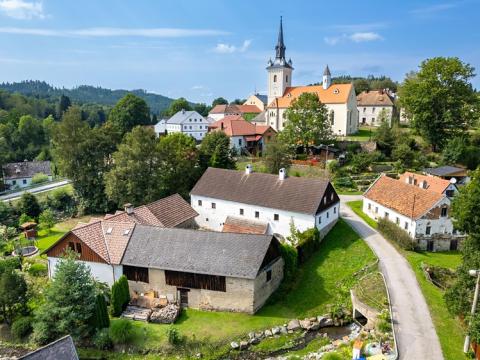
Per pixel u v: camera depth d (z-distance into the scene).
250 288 36.72
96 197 71.94
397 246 49.16
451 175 71.31
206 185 60.31
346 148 91.06
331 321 36.69
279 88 126.75
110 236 42.03
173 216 52.06
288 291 41.19
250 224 54.41
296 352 32.94
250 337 34.28
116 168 64.50
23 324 35.78
